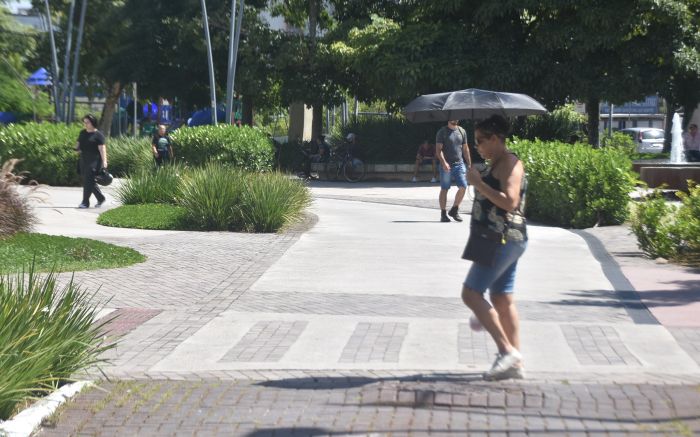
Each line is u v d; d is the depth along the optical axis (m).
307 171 38.94
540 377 7.20
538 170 20.41
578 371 7.43
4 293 7.11
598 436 5.81
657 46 33.62
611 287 11.60
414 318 9.66
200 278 12.46
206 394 6.90
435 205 24.53
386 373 7.43
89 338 7.49
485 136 6.85
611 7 33.25
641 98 34.66
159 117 61.66
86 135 22.55
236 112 53.72
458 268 13.22
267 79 40.94
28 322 6.90
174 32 43.34
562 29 33.69
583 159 19.12
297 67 39.91
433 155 36.72
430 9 37.41
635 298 10.83
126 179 24.53
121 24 46.16
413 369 7.56
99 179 22.66
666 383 7.02
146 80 45.62
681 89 35.53
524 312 9.98
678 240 13.98
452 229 18.44
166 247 15.61
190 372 7.59
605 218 19.06
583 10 33.25
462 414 6.29
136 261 13.88
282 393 6.89
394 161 38.31
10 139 30.98
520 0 33.81
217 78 44.75
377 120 39.34
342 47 37.44
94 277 12.46
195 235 17.53
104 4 51.53
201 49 41.56
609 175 18.89
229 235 17.58
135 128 54.28
